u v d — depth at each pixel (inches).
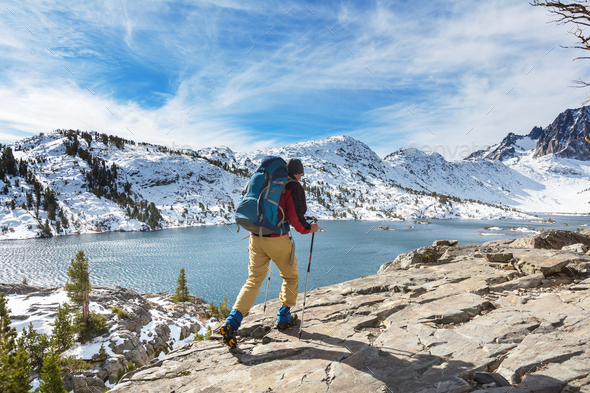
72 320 1226.0
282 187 126.6
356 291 189.6
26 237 7544.3
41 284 3772.1
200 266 4670.3
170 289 3555.6
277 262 132.3
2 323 863.7
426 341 116.9
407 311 147.9
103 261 5012.3
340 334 131.6
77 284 1249.4
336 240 6850.4
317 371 103.3
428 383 90.0
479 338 114.4
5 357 450.0
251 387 98.2
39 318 1209.4
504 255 226.4
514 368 92.5
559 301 141.3
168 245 6614.2
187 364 117.6
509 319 127.6
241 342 134.0
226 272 4301.2
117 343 1205.1
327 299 178.1
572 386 79.3
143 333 1408.7
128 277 4037.9
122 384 106.4
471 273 206.2
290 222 130.0
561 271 186.9
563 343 101.7
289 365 109.7
